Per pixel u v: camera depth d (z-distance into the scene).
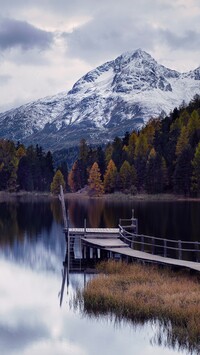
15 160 166.00
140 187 133.38
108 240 38.12
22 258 38.50
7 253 41.00
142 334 19.83
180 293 22.66
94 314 22.47
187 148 121.62
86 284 27.17
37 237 51.12
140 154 137.12
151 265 31.03
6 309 23.55
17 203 117.06
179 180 120.50
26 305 24.19
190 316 19.86
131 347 18.50
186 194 120.88
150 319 21.11
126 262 32.34
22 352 18.20
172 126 146.25
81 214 78.44
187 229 53.81
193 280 26.25
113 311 22.36
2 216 76.19
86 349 18.41
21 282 29.66
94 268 34.06
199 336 18.31
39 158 170.88
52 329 20.44
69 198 140.00
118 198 130.75
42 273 32.50
